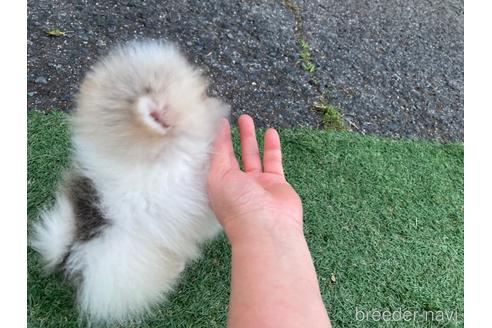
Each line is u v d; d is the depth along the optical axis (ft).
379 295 1.73
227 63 2.15
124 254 1.21
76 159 1.27
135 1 2.21
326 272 1.74
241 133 1.49
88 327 1.45
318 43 2.35
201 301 1.61
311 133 2.04
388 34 2.52
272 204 1.15
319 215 1.85
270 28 2.32
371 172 1.99
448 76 2.43
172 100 1.14
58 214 1.31
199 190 1.25
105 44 2.04
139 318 1.49
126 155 1.14
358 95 2.24
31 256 1.54
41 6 2.07
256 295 0.98
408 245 1.86
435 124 2.24
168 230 1.23
